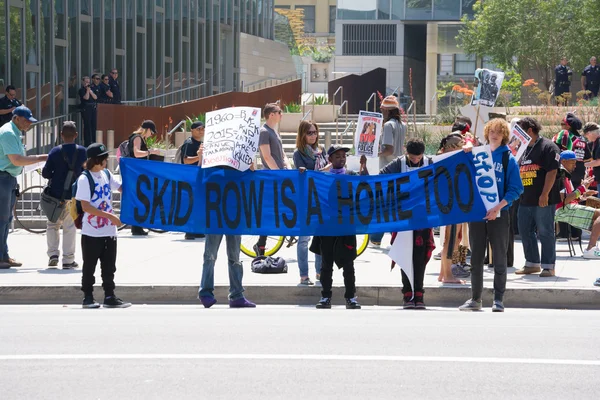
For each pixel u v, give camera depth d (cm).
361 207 1948
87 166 1917
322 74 10912
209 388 1166
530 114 4822
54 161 2319
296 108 5631
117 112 4919
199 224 1981
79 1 5281
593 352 1389
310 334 1527
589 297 1998
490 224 1895
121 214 1994
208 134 1986
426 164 1967
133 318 1730
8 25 4506
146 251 2688
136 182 1998
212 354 1358
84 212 1920
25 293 2056
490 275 2244
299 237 2084
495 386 1181
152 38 6281
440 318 1741
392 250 1933
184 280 2133
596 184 2834
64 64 5116
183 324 1639
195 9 7081
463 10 9375
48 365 1288
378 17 9862
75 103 5244
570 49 7069
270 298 2064
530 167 2194
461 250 2220
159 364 1294
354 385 1181
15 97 4438
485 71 2627
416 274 1933
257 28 8838
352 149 4388
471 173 1903
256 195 1988
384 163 2619
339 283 2108
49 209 2320
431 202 1928
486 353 1375
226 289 2067
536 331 1577
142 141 3095
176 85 6719
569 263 2441
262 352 1373
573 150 2812
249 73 8275
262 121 5853
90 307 1927
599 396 1139
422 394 1141
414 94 10394
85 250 1923
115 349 1396
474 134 2598
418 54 10556
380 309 1934
